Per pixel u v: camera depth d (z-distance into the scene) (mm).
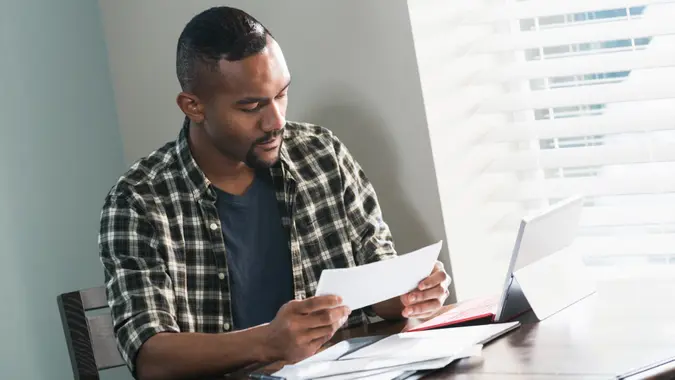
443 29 2307
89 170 2600
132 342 1811
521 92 2377
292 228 2078
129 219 1964
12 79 2438
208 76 1896
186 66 1937
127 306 1863
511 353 1506
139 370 1793
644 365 1312
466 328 1715
